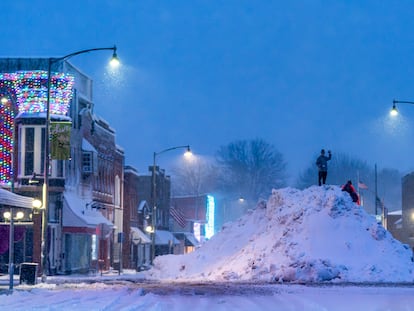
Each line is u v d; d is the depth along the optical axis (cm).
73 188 6906
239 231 5597
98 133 7944
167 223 12938
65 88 6631
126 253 9344
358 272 4266
